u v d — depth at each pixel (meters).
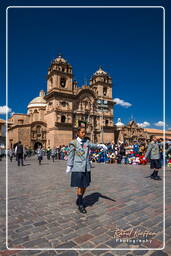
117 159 25.00
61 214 5.41
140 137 88.19
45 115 65.81
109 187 8.89
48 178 11.83
